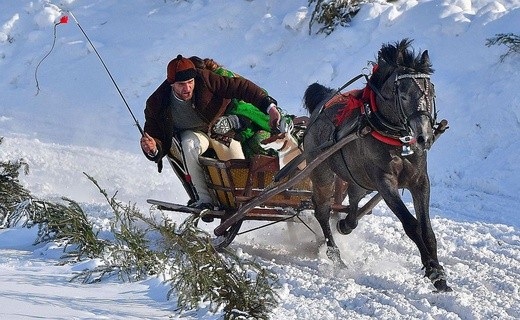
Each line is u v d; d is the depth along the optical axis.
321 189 17.17
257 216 17.31
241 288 12.81
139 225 19.00
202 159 17.31
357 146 15.53
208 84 17.28
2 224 17.56
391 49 14.70
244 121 17.83
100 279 14.05
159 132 17.44
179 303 12.68
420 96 14.16
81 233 15.35
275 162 17.05
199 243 13.73
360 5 30.50
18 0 38.88
